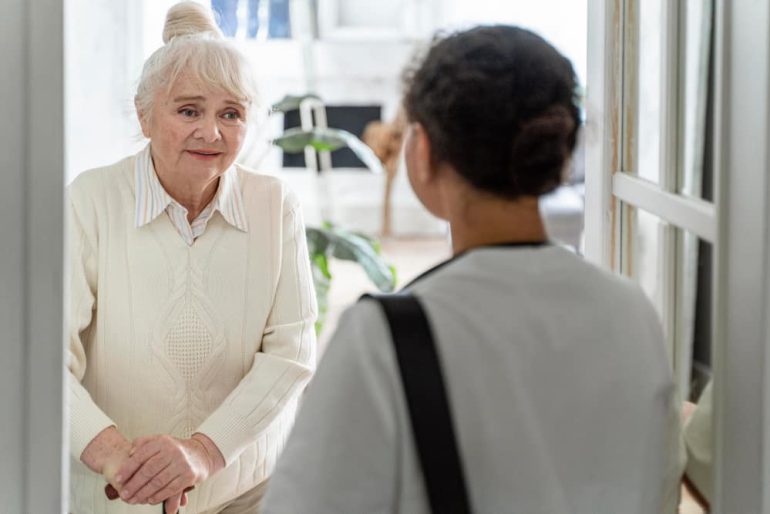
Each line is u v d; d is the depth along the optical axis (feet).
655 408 3.66
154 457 5.61
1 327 4.08
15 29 4.00
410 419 3.37
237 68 5.75
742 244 4.22
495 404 3.42
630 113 6.33
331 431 3.41
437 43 3.66
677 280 5.31
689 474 4.83
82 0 13.08
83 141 13.28
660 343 3.75
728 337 4.35
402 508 3.41
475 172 3.52
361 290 21.29
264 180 6.32
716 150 4.42
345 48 25.48
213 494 6.10
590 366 3.54
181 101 5.69
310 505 3.40
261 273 6.10
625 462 3.58
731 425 4.32
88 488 6.11
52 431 4.16
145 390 5.94
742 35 4.18
